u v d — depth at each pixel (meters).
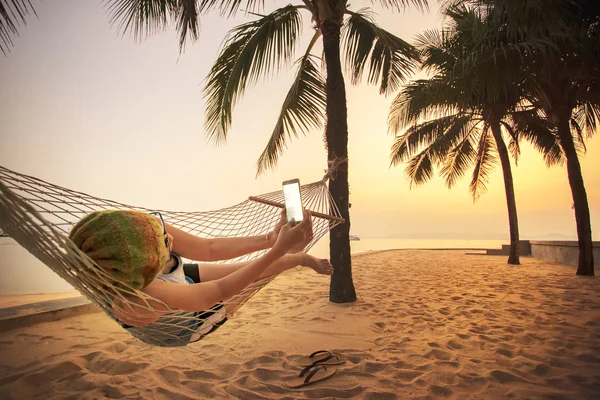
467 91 5.63
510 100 8.15
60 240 1.02
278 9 5.02
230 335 3.38
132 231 1.18
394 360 2.75
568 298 5.12
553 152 10.78
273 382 2.41
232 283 1.31
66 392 2.21
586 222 7.75
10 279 6.70
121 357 2.77
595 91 7.57
